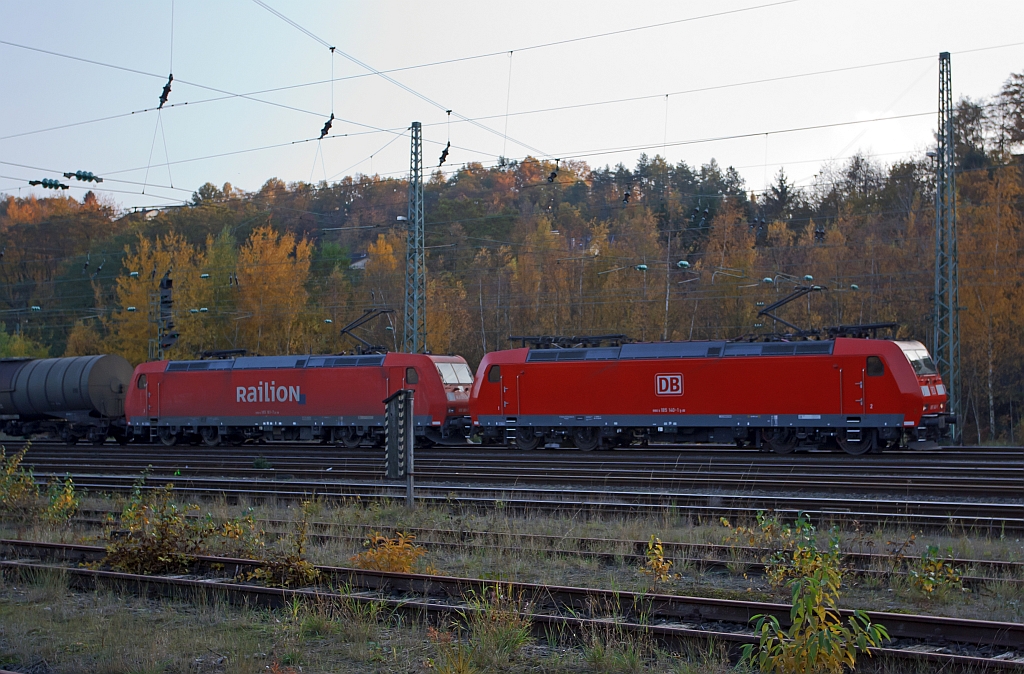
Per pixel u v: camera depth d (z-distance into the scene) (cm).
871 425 2595
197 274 5675
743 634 842
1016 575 1113
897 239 5716
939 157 3138
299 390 3472
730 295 5216
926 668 766
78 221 6550
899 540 1380
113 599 1120
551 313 5484
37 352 6278
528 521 1596
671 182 8081
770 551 1264
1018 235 4719
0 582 1199
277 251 5559
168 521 1346
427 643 891
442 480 2264
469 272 6122
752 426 2750
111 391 3941
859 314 5216
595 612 978
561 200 7988
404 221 3403
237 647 881
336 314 5719
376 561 1198
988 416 5062
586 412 2988
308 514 1738
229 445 3706
